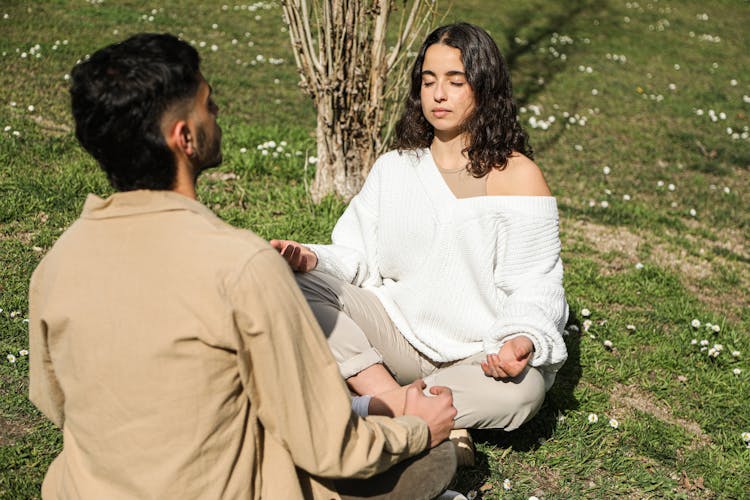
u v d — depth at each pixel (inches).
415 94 112.3
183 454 66.4
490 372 99.5
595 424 129.1
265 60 405.7
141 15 452.8
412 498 79.7
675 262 210.5
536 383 101.8
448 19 544.4
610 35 569.9
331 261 111.7
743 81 488.1
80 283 67.5
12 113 254.5
